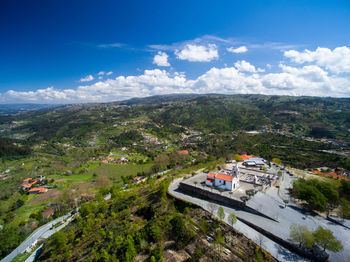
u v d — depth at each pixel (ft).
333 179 262.47
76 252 151.23
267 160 373.20
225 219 148.87
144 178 385.91
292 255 114.11
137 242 132.77
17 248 207.31
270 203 173.88
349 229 138.41
